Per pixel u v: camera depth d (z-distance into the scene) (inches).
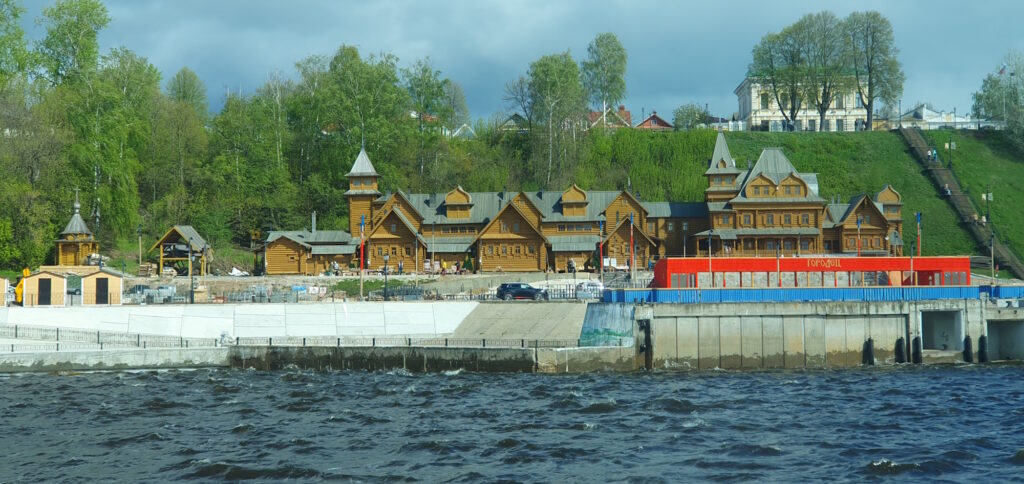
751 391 2738.7
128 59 5693.9
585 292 3922.2
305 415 2388.0
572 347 3161.9
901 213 6097.4
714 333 3245.6
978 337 3390.7
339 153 5940.0
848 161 6835.6
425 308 3627.0
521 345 3179.1
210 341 3344.0
